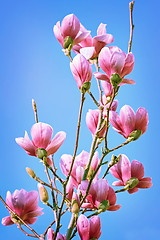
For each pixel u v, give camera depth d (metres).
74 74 1.76
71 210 1.84
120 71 1.75
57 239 1.82
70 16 1.83
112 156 1.80
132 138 1.79
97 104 1.84
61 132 1.79
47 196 1.82
